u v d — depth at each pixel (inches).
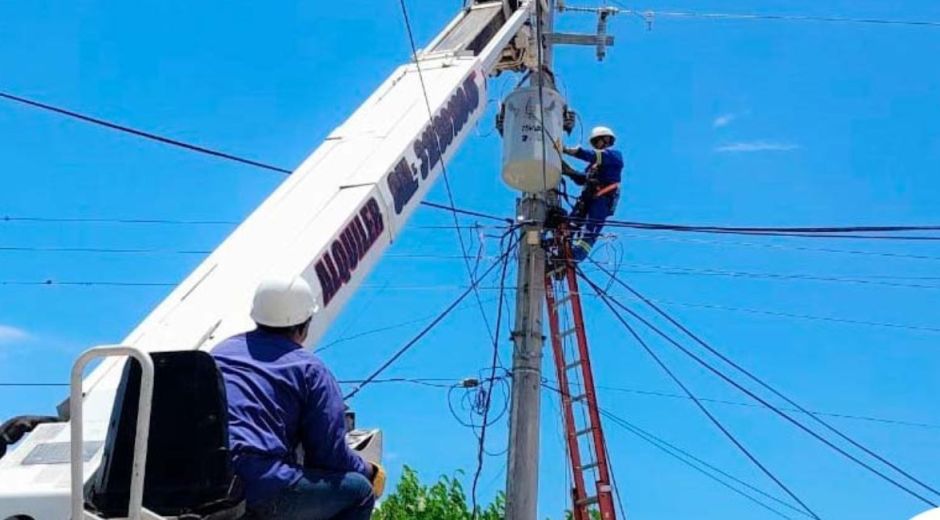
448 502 693.3
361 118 355.3
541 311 442.6
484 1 466.9
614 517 431.2
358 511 189.2
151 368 155.3
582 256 463.8
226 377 187.2
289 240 280.1
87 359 152.9
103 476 167.6
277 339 195.8
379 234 311.3
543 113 441.4
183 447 169.0
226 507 169.8
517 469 417.4
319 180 313.1
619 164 475.8
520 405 427.2
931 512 244.5
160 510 167.5
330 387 191.3
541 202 454.9
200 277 262.7
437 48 424.8
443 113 365.4
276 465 179.6
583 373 448.8
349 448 190.4
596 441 439.8
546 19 495.5
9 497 171.9
